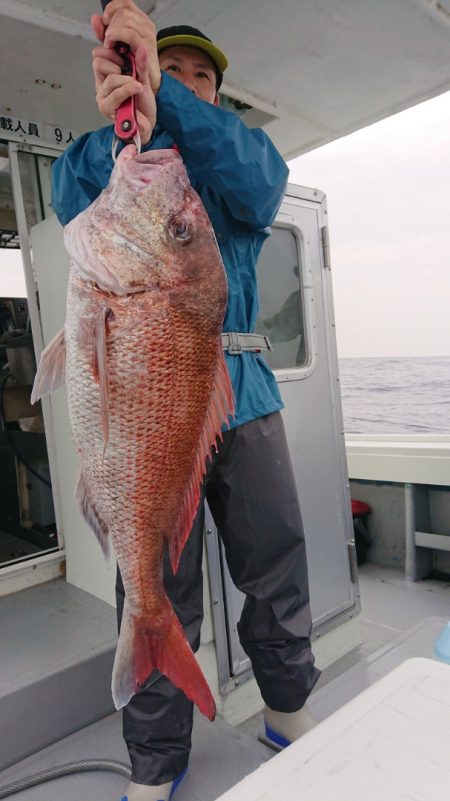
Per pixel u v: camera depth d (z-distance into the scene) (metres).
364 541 3.78
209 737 1.94
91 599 2.66
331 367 2.68
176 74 1.70
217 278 1.14
